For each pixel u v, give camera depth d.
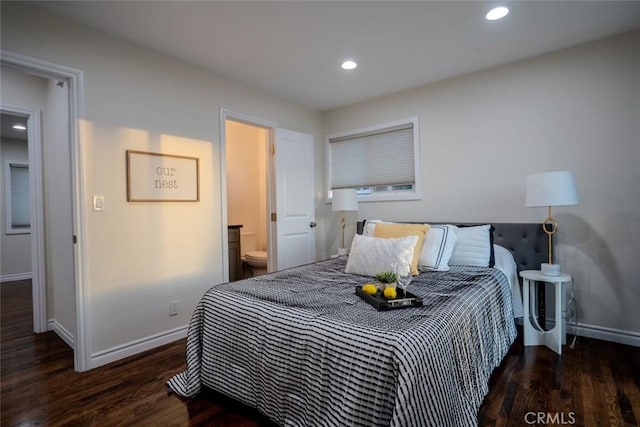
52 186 2.94
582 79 2.63
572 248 2.69
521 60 2.89
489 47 2.65
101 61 2.34
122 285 2.43
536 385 1.94
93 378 2.13
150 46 2.57
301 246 3.97
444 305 1.64
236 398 1.73
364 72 3.10
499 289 2.26
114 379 2.11
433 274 2.39
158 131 2.65
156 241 2.63
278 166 3.73
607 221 2.55
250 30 2.35
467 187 3.20
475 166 3.15
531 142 2.86
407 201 3.60
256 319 1.64
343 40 2.51
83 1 1.99
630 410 1.69
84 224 2.24
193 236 2.88
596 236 2.59
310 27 2.32
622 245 2.50
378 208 3.83
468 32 2.42
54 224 2.93
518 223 2.91
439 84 3.35
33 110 2.96
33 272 3.00
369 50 2.68
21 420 1.70
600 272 2.58
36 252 3.00
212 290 2.02
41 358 2.45
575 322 2.68
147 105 2.59
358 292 1.85
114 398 1.89
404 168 3.68
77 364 2.23
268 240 3.83
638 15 2.22
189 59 2.80
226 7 2.07
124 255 2.44
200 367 1.91
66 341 2.75
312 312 1.56
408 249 2.33
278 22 2.25
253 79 3.23
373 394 1.18
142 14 2.13
